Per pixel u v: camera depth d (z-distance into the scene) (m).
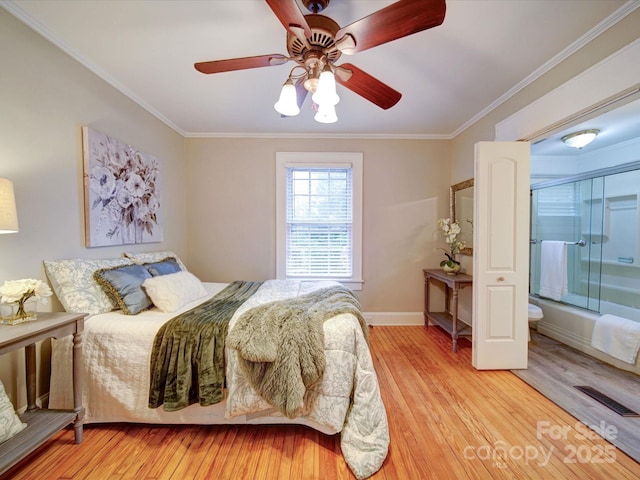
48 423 1.35
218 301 2.04
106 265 1.94
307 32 1.17
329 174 3.49
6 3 1.42
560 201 3.52
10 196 1.25
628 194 2.97
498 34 1.65
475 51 1.81
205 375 1.49
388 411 1.76
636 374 2.21
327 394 1.44
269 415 1.58
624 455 1.40
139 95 2.43
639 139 3.02
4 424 1.21
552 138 3.02
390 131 3.31
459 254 3.25
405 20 1.07
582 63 1.72
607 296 3.06
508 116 2.40
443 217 3.46
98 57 1.88
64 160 1.78
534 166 3.74
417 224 3.46
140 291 1.86
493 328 2.29
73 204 1.84
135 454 1.42
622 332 2.31
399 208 3.45
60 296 1.64
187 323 1.59
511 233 2.25
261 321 1.54
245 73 2.08
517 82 2.20
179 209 3.26
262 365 1.44
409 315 3.48
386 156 3.42
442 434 1.55
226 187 3.41
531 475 1.29
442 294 3.49
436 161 3.44
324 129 3.24
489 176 2.24
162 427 1.62
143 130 2.58
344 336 1.51
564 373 2.24
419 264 3.48
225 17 1.53
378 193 3.44
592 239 3.24
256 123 3.07
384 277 3.48
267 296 2.09
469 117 2.90
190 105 2.62
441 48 1.78
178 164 3.23
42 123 1.64
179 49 1.81
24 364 1.56
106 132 2.13
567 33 1.64
